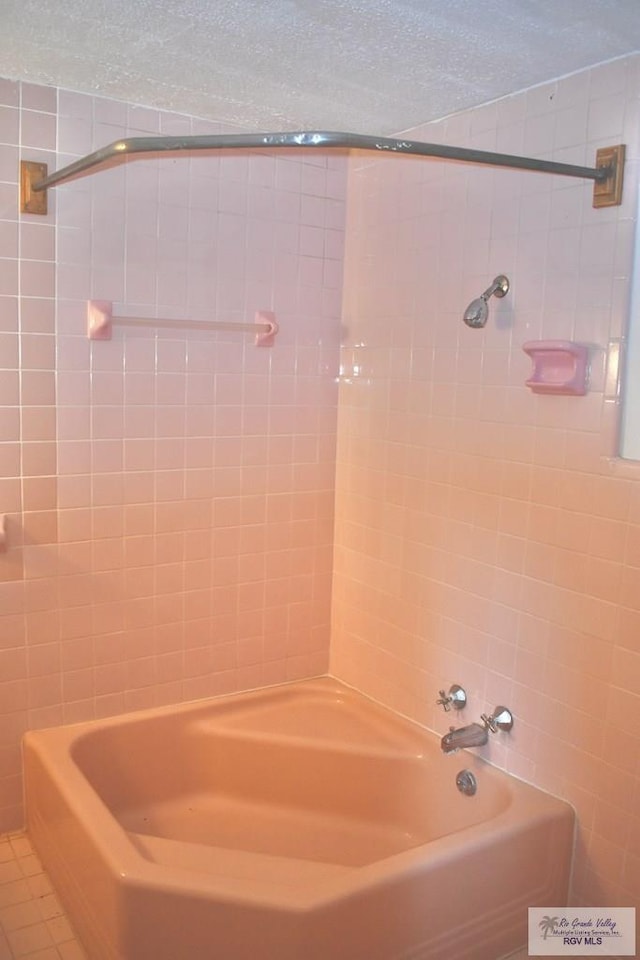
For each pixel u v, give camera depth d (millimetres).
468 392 2209
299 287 2561
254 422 2535
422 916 1810
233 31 1716
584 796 1982
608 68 1815
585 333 1895
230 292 2434
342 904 1682
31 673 2275
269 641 2676
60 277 2162
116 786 2377
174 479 2416
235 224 2414
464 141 2191
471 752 2268
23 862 2215
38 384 2170
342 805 2406
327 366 2660
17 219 2088
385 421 2508
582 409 1912
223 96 2135
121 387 2289
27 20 1679
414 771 2336
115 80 2035
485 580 2197
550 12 1572
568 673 1993
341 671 2773
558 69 1876
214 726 2484
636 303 1809
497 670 2182
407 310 2400
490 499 2166
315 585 2748
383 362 2502
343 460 2699
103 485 2303
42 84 2070
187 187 2318
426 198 2312
